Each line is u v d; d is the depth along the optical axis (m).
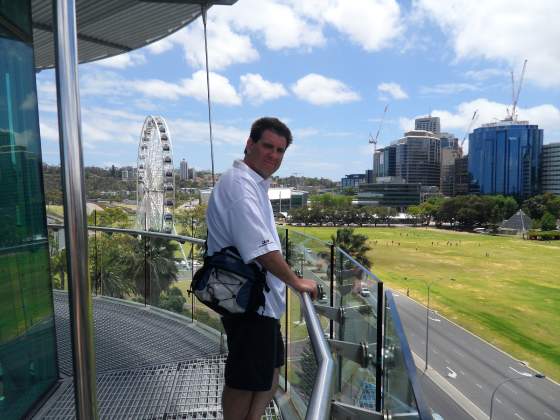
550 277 75.12
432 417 1.36
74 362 0.91
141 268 4.09
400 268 80.81
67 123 0.89
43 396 2.58
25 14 2.54
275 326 1.80
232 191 1.67
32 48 2.63
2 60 2.29
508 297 62.19
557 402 33.78
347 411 2.05
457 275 76.12
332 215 167.38
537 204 158.62
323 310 2.54
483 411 32.34
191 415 2.44
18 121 2.45
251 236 1.60
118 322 3.78
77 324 0.90
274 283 1.80
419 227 166.88
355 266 2.24
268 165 1.82
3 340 2.24
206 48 3.72
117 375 2.88
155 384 2.76
